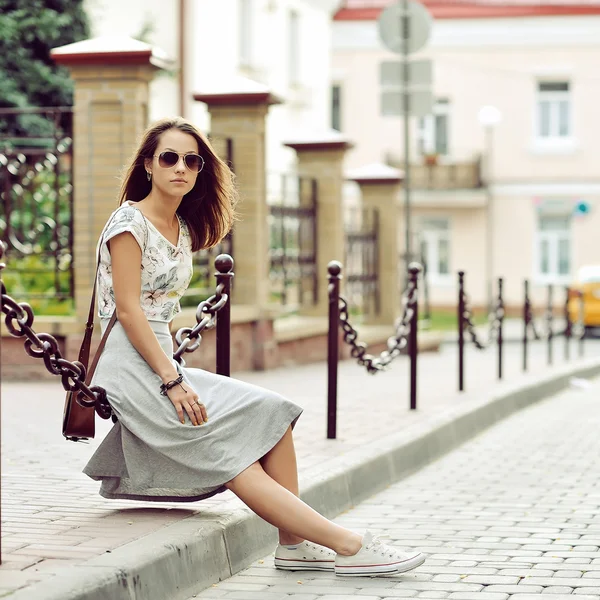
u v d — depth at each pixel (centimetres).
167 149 659
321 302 2053
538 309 4834
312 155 2047
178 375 645
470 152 4950
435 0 5000
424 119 4994
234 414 640
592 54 4872
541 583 645
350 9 4994
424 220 4947
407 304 1252
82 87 1477
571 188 4881
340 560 648
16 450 953
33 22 2355
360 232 2238
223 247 1709
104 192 1474
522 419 1436
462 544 745
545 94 4938
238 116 1709
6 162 1530
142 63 1459
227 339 823
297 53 3919
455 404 1333
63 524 671
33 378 1492
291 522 636
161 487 648
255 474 633
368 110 5009
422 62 2022
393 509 869
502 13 4888
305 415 1211
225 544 668
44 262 1599
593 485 967
